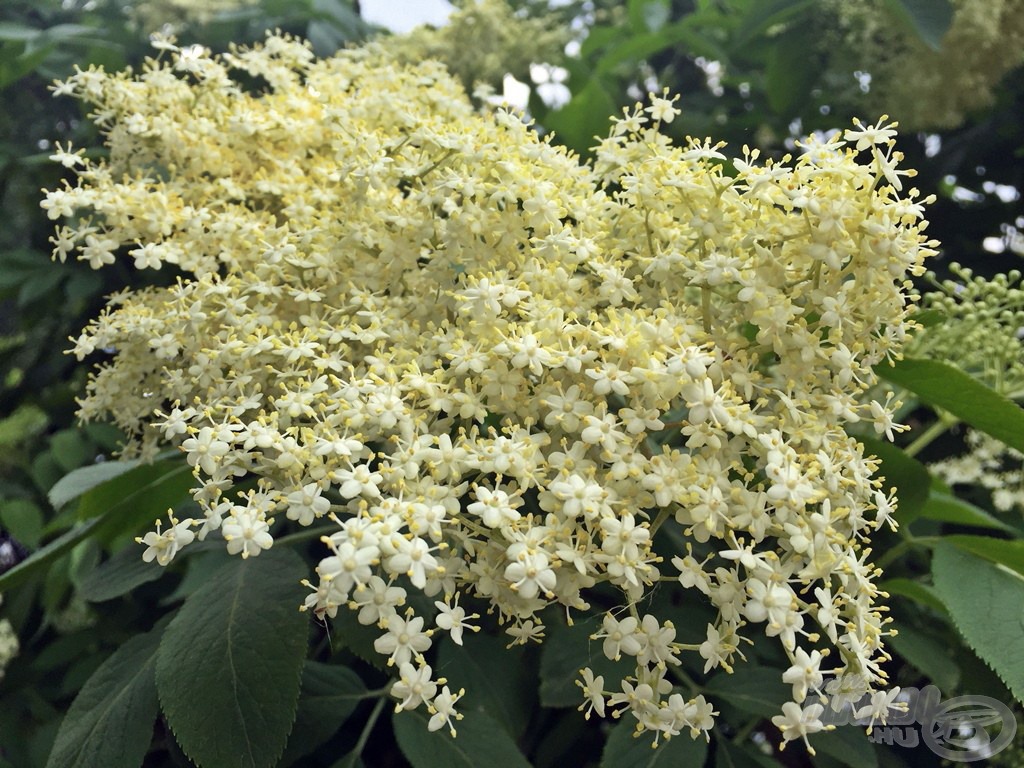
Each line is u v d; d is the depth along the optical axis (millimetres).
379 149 167
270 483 132
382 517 117
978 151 305
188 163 202
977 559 172
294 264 164
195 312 160
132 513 197
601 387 129
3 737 262
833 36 289
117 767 143
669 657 124
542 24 333
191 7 314
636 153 174
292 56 226
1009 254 297
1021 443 180
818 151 138
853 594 131
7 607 294
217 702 136
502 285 143
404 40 315
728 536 127
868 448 187
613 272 149
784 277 143
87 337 175
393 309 163
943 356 212
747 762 166
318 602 112
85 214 285
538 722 202
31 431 336
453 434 154
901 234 135
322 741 169
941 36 255
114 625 260
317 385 141
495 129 172
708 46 310
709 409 129
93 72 203
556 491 121
